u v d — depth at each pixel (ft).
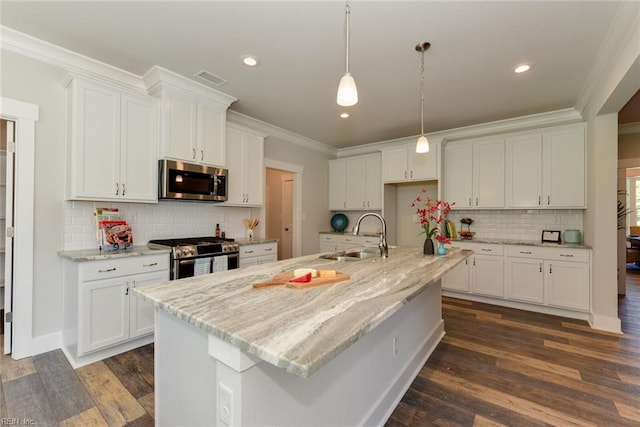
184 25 6.93
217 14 6.54
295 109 12.25
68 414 5.73
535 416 5.77
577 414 5.81
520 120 13.07
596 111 9.91
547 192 12.14
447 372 7.38
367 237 16.46
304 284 4.68
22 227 7.72
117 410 5.84
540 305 11.84
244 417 3.05
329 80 9.64
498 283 12.71
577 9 6.21
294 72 9.12
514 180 12.88
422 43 7.52
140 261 8.34
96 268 7.56
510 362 7.85
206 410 3.87
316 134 15.93
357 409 5.00
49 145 8.13
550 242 12.38
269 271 5.94
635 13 6.09
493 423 5.59
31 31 7.18
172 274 9.02
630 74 7.04
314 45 7.69
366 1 6.06
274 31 7.12
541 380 6.99
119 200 8.69
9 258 7.82
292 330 3.01
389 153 15.97
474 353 8.37
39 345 8.01
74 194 7.89
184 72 9.16
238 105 11.84
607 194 10.06
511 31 7.00
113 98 8.59
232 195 11.98
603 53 7.80
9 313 7.88
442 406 6.11
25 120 7.73
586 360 7.91
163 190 9.34
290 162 16.03
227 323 3.20
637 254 20.53
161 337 4.74
